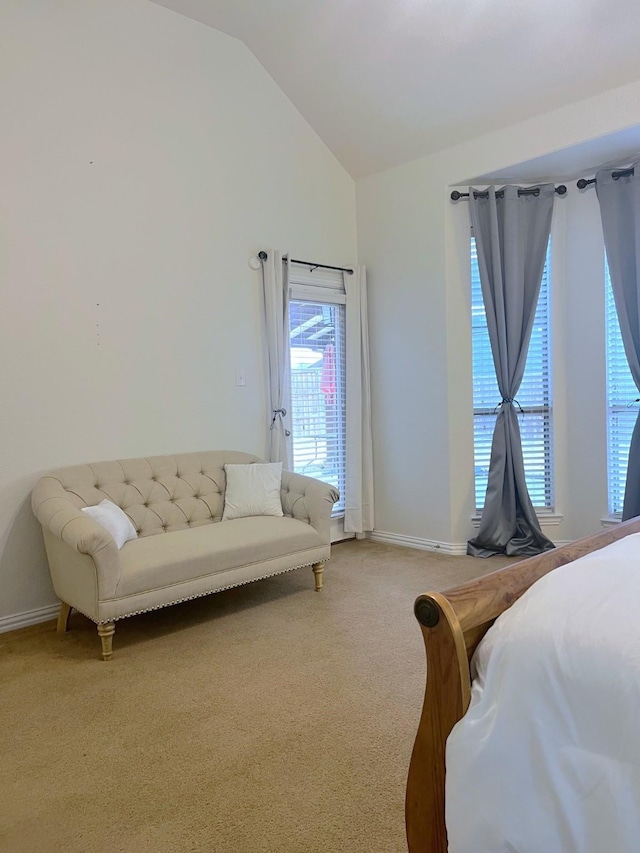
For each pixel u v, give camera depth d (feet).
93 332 10.73
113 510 9.52
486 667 3.67
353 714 6.86
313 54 12.42
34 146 10.00
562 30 10.09
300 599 10.77
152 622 9.89
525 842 3.26
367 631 9.25
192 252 12.13
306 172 14.14
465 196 13.19
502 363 12.87
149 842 4.97
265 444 13.37
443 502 13.66
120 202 11.07
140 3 11.25
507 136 12.09
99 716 6.98
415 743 3.95
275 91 13.51
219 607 10.48
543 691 3.32
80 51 10.52
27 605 10.09
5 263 9.71
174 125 11.83
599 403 12.83
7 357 9.78
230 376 12.75
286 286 13.39
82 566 8.59
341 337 14.87
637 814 2.92
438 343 13.55
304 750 6.18
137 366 11.33
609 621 3.36
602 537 5.56
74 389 10.52
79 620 10.30
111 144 10.94
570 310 13.04
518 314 12.80
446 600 3.79
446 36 10.94
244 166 12.98
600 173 11.96
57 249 10.28
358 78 12.48
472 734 3.51
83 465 10.39
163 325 11.69
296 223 13.93
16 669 8.30
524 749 3.32
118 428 11.07
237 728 6.64
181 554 9.15
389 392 14.60
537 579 4.47
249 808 5.32
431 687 3.82
